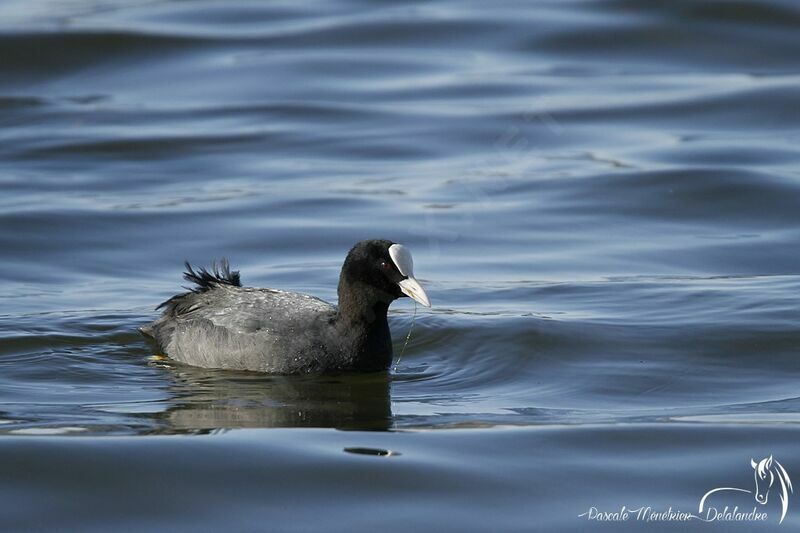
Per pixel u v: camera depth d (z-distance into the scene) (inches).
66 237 812.6
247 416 514.0
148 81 1192.8
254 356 569.9
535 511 427.8
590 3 1350.9
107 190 921.5
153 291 714.2
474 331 633.6
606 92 1151.6
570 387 563.5
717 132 1045.8
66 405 524.1
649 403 542.0
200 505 430.6
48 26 1282.0
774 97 1109.1
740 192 899.4
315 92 1161.4
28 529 415.2
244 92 1162.0
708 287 712.4
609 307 679.1
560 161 988.6
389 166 990.4
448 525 417.4
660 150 999.6
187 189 928.3
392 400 541.3
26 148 1018.1
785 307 668.7
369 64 1228.5
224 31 1311.5
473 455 471.2
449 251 799.1
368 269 563.2
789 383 565.6
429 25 1318.9
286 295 598.9
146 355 600.7
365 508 428.5
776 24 1266.0
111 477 449.1
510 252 797.2
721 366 589.6
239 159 1004.6
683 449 479.5
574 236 826.8
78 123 1082.7
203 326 584.4
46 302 685.9
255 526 416.8
